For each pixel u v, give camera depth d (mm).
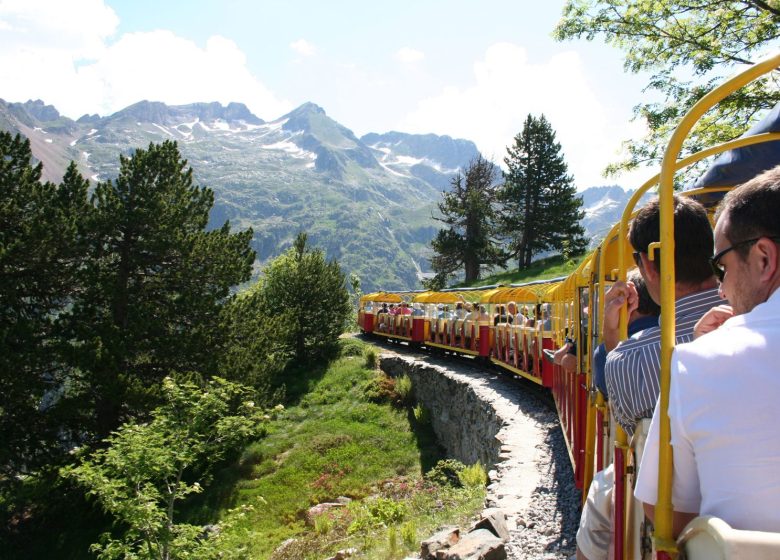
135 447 9867
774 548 1300
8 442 17594
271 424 24828
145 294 20734
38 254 17609
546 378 14750
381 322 37469
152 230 20188
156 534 9828
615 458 2670
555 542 6645
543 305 16359
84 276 18828
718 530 1365
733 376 1504
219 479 20859
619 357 2506
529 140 62156
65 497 18016
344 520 13617
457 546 6387
